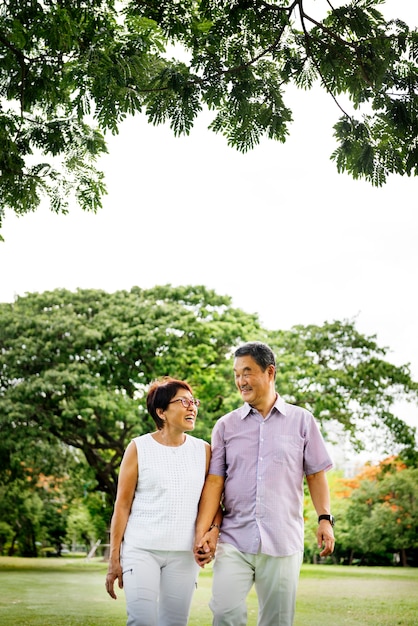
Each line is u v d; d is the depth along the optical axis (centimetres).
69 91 549
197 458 429
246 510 416
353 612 1022
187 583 416
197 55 543
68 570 2208
